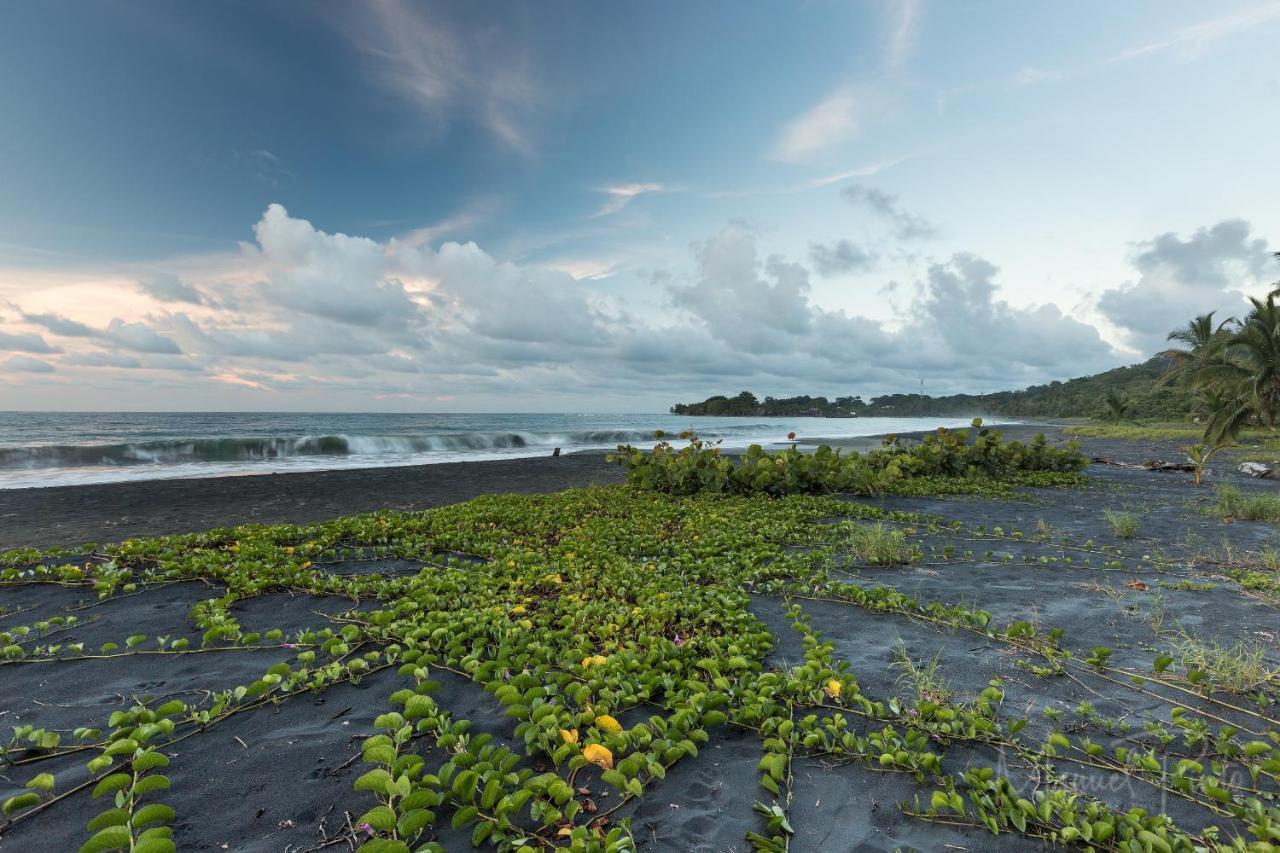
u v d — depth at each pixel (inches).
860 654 183.2
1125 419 2630.4
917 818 107.7
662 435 653.9
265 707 149.3
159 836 94.9
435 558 310.2
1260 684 153.9
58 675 166.4
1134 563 294.5
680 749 123.2
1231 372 1171.3
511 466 885.8
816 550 314.3
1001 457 721.6
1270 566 275.0
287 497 545.6
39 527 397.4
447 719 136.4
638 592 234.8
